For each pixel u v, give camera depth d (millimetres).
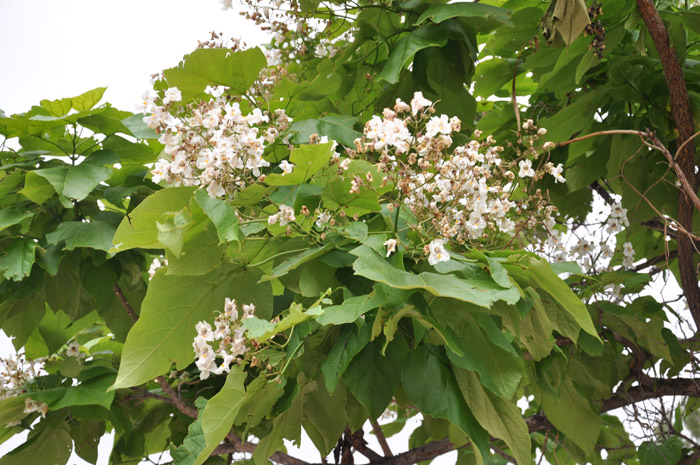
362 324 1826
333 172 1889
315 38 2988
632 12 2389
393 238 1869
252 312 1832
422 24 2662
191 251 1868
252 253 2012
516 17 2742
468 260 1830
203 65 2180
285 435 2172
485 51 3273
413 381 1846
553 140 2873
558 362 2486
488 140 2029
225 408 1788
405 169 1791
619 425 3324
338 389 2238
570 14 2146
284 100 2584
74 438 2891
